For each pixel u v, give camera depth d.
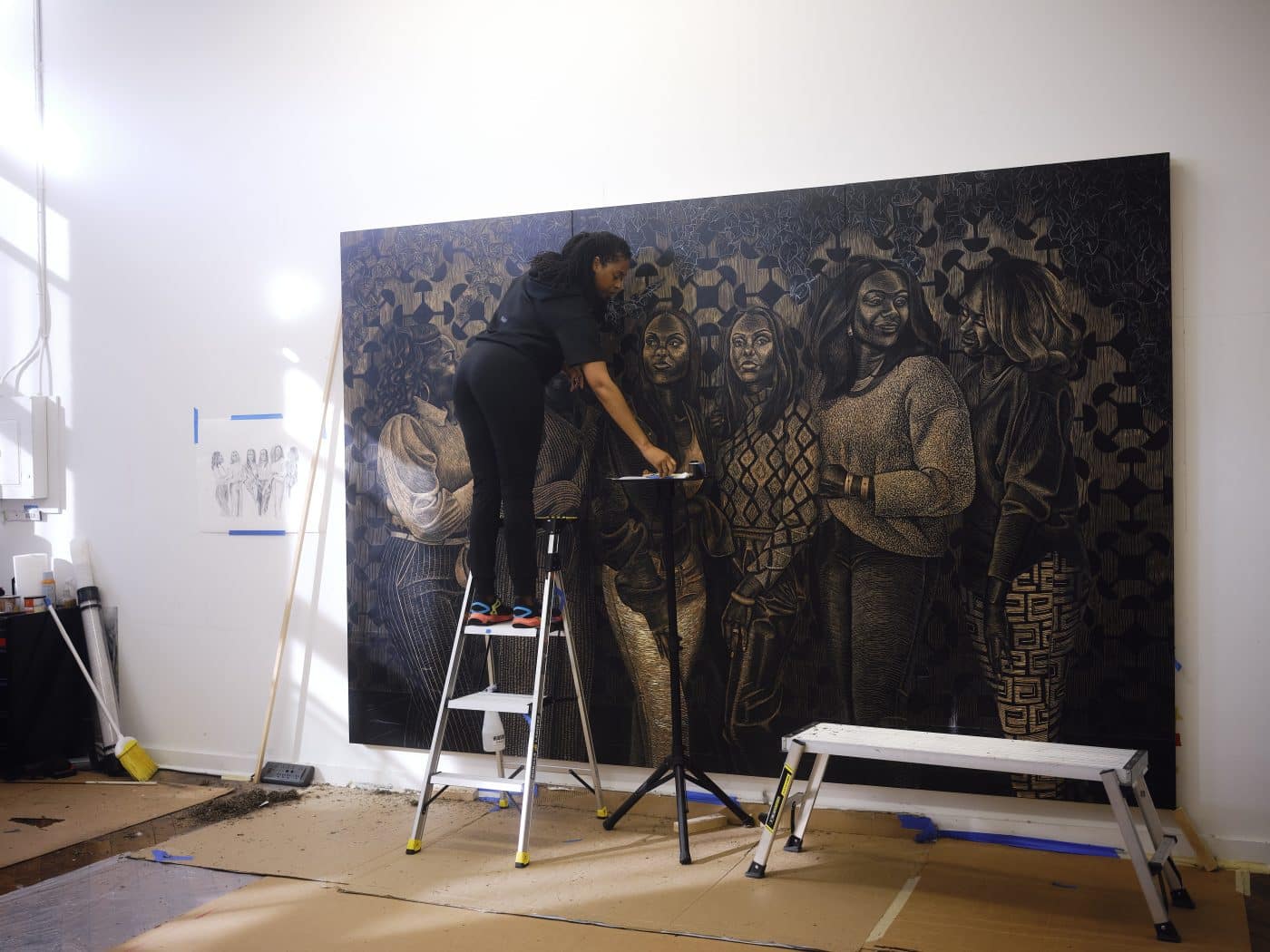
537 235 4.17
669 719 4.00
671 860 3.51
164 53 4.86
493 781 3.63
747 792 3.96
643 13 4.11
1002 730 3.62
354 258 4.45
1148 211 3.48
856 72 3.84
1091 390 3.54
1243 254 3.44
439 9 4.40
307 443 4.60
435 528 4.32
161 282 4.86
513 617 3.86
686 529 3.97
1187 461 3.49
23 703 4.75
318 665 4.57
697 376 3.96
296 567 4.60
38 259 5.07
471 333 4.27
